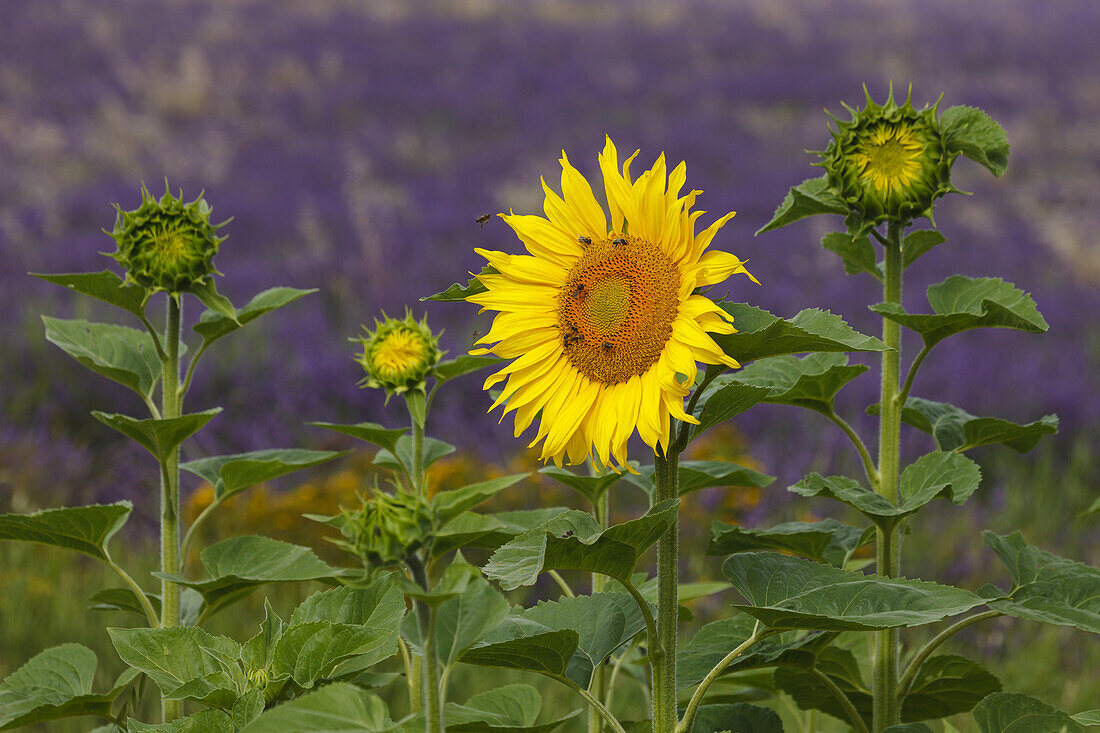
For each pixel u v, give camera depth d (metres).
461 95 22.98
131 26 27.36
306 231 13.47
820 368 2.49
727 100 23.83
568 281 1.91
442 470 6.38
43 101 20.33
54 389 8.48
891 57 28.16
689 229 1.80
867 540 2.62
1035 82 25.61
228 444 7.97
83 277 2.51
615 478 2.56
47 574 5.39
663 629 1.84
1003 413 8.66
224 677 1.88
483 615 1.60
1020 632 5.29
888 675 2.36
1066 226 15.62
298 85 23.33
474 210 15.27
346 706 1.51
